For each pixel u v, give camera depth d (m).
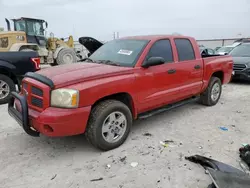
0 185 2.69
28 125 3.19
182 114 5.13
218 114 5.13
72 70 3.47
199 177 2.81
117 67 3.64
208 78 5.36
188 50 4.82
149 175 2.86
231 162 3.13
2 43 12.91
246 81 9.41
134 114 3.82
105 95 3.26
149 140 3.81
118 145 3.55
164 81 4.14
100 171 2.95
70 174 2.89
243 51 9.44
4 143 3.71
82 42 6.12
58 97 2.95
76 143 3.73
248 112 5.27
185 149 3.50
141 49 3.93
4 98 5.96
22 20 13.83
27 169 3.00
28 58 6.14
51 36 15.30
